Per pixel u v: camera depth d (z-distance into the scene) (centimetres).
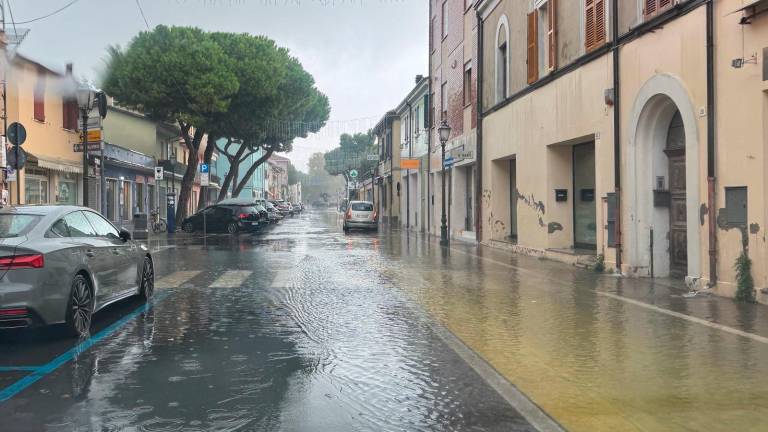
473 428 443
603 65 1347
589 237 1622
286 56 3759
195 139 3528
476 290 1102
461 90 2598
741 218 931
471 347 681
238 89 3291
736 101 932
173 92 3091
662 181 1231
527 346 684
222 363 614
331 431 436
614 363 612
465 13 2517
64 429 438
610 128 1324
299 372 584
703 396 510
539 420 459
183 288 1130
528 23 1759
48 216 744
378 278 1273
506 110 1997
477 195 2317
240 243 2380
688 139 1046
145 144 3753
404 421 457
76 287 725
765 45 875
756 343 686
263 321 824
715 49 973
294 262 1608
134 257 928
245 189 8625
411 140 3878
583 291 1084
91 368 595
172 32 3120
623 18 1263
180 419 458
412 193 3916
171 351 662
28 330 761
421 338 725
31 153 2159
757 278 911
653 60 1153
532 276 1302
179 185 4862
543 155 1684
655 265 1241
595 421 455
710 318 823
